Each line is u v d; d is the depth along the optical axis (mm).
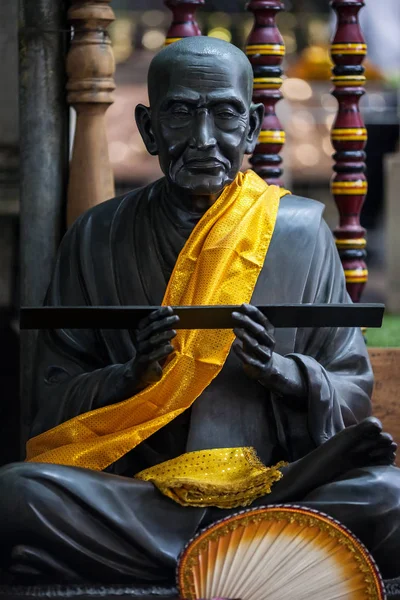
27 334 9547
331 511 7797
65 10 9594
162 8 18375
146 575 7898
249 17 17969
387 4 17906
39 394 8484
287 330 8391
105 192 9531
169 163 8289
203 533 7758
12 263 12086
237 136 8273
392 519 7785
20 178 9609
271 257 8375
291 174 16781
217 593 7773
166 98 8219
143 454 8344
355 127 9820
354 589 7711
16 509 7734
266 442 8312
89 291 8555
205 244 8281
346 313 7926
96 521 7836
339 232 9844
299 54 18375
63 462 8102
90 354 8555
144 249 8500
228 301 8211
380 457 7984
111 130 16797
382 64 17844
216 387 8297
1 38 11602
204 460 8172
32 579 7863
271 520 7766
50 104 9555
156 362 7922
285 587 7758
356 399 8359
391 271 14516
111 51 9531
